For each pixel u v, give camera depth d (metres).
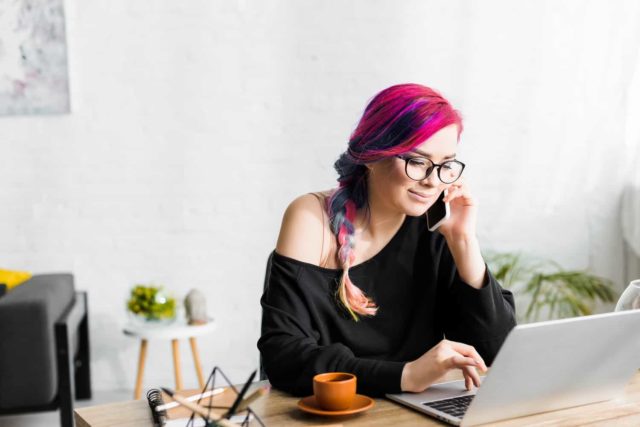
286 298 1.54
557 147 3.96
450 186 1.56
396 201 1.51
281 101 3.84
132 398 3.69
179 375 3.48
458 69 3.88
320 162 3.87
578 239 4.00
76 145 3.77
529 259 3.98
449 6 3.86
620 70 3.89
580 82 3.95
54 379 2.99
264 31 3.81
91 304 3.82
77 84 3.74
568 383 1.26
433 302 1.66
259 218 3.87
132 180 3.81
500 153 3.94
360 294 1.58
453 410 1.24
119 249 3.82
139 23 3.75
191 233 3.85
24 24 3.67
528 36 3.91
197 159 3.83
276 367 1.43
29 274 3.58
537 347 1.16
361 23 3.83
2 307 2.91
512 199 3.96
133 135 3.79
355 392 1.28
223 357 3.89
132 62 3.77
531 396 1.22
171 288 3.85
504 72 3.91
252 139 3.84
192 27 3.78
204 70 3.80
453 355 1.32
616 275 4.02
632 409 1.29
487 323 1.58
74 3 3.71
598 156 3.97
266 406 1.32
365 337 1.61
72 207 3.79
